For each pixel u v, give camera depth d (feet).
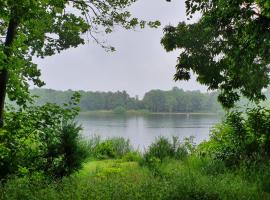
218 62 35.63
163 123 232.32
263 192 22.50
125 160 44.34
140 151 49.85
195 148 40.93
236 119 32.63
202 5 30.37
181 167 31.96
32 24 27.73
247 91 35.73
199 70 36.24
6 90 28.71
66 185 21.57
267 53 28.94
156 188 20.70
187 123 229.04
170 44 36.86
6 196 19.13
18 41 25.39
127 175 28.37
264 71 34.55
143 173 30.01
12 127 26.94
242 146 31.12
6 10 23.81
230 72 34.71
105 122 247.50
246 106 34.94
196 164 32.81
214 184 22.18
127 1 33.63
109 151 50.47
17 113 27.94
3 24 30.32
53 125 28.07
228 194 20.61
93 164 39.99
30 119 27.78
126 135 131.85
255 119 31.58
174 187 20.63
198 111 463.83
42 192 19.90
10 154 25.58
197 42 35.58
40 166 27.22
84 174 31.24
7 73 27.27
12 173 25.34
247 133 31.58
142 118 329.52
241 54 30.09
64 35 37.55
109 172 31.04
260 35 26.86
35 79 36.52
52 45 38.06
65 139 28.17
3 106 27.55
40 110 28.37
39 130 27.71
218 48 35.09
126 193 19.77
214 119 297.33
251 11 26.08
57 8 29.07
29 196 19.13
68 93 320.91
